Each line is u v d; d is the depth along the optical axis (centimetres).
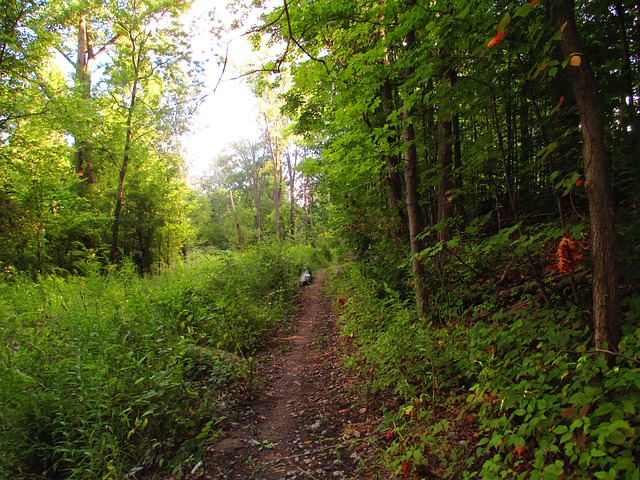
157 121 1634
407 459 290
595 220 242
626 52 368
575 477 207
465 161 617
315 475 322
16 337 499
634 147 325
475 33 347
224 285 866
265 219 4712
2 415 321
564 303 351
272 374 584
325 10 434
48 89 1315
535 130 499
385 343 472
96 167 1836
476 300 520
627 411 192
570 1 248
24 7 1151
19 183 1346
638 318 267
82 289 791
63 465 336
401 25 383
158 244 1930
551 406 232
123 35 1722
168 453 354
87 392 356
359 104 484
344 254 1381
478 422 322
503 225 655
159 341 444
